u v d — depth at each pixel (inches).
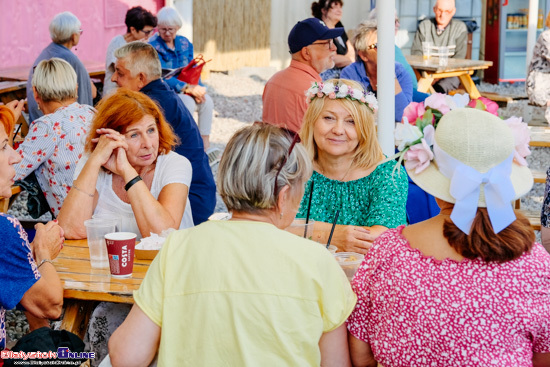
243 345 73.0
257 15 532.7
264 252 75.2
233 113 412.5
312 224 107.5
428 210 153.1
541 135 238.5
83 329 120.0
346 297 77.5
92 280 108.8
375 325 80.7
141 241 120.6
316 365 75.7
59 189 162.7
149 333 76.5
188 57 327.9
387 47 163.2
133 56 185.5
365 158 125.0
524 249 74.4
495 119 78.4
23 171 158.6
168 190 133.6
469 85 375.2
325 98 123.8
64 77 164.9
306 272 74.7
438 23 409.7
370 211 123.3
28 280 97.4
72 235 129.4
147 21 313.1
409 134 81.7
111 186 134.2
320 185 127.0
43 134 158.9
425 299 75.5
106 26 446.9
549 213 127.3
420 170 80.6
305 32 192.4
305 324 74.4
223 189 78.4
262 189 76.7
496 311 73.8
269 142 78.0
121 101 131.1
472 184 74.8
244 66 540.4
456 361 74.9
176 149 183.8
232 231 76.9
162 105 185.3
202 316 74.1
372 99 122.4
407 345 76.9
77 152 159.6
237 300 73.5
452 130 78.0
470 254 74.2
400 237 80.1
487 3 533.0
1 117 116.3
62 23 280.7
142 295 77.1
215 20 523.8
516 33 545.0
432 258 76.5
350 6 488.4
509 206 75.2
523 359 74.8
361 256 107.4
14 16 365.1
